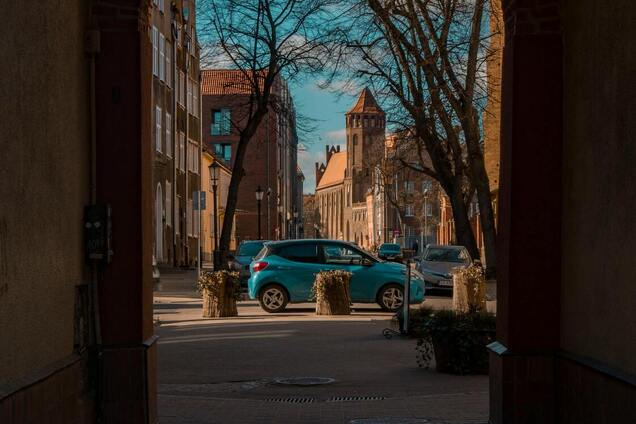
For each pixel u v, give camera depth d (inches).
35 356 246.8
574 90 299.7
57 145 272.5
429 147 1304.1
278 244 1019.9
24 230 235.9
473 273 1000.9
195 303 1197.7
